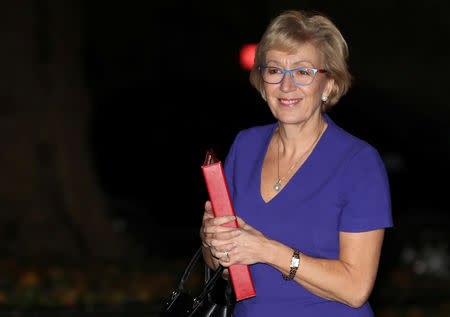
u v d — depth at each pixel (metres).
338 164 3.67
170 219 19.80
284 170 3.80
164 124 24.19
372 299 11.76
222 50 24.72
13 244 14.31
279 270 3.56
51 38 14.02
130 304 10.83
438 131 23.14
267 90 3.74
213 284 3.79
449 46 20.38
